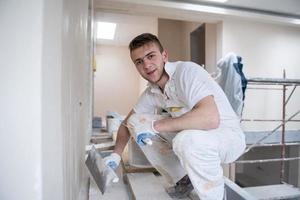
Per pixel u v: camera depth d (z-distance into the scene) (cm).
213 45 388
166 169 134
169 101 128
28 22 50
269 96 372
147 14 339
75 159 115
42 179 52
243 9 341
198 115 100
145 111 149
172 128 105
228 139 110
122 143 146
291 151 377
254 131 355
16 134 49
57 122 66
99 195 129
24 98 50
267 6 333
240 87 195
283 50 385
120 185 147
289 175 378
